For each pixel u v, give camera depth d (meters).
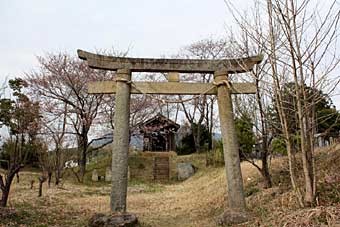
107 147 31.77
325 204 7.26
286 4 7.07
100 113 24.88
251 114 11.55
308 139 7.46
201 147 33.72
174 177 27.86
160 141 35.22
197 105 33.53
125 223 8.95
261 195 10.98
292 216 6.83
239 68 10.37
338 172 9.37
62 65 23.98
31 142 13.45
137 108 25.94
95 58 10.21
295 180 7.70
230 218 9.02
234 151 10.04
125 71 10.30
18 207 11.34
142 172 28.98
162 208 14.05
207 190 17.11
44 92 23.50
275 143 13.33
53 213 11.15
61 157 20.91
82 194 17.34
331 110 10.55
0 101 10.77
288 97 8.12
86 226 9.20
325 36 6.89
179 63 10.54
